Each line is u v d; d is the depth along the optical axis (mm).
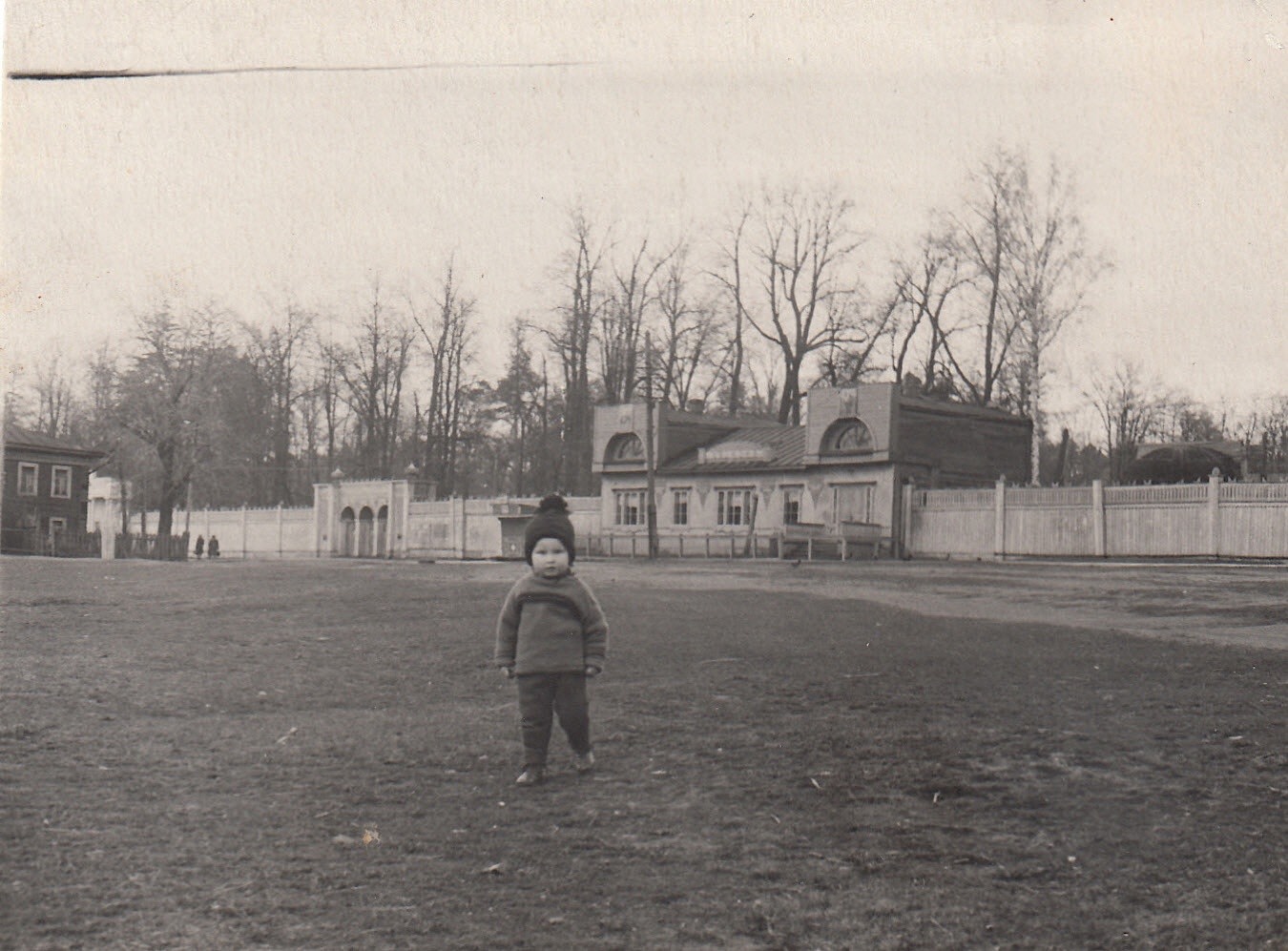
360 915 4637
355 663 10672
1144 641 11484
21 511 55312
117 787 6430
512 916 4633
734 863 5207
